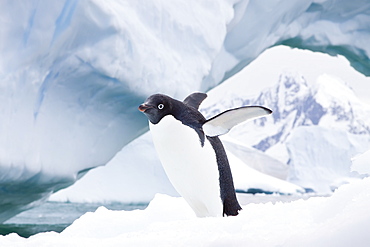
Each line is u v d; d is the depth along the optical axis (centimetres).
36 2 1011
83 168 1297
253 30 1709
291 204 322
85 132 1229
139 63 1168
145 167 3328
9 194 1195
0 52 996
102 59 1091
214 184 441
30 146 1080
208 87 1722
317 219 250
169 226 311
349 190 250
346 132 7400
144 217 487
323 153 7288
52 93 1117
